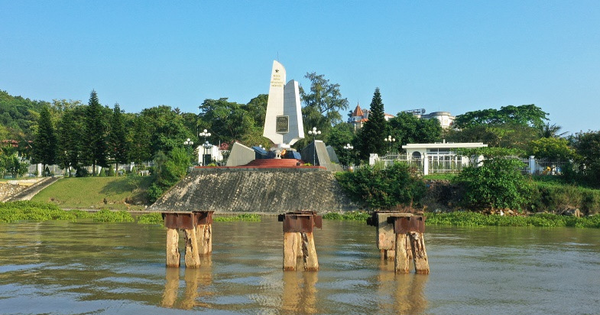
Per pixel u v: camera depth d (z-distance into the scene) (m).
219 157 73.44
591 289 11.56
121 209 47.19
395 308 9.63
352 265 14.52
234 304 9.87
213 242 20.44
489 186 39.31
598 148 44.97
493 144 76.75
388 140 69.56
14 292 10.89
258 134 77.31
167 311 9.36
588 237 23.73
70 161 63.41
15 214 33.38
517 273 13.53
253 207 44.50
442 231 26.83
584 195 39.88
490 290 11.34
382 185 41.88
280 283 11.83
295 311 9.38
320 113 81.38
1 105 144.62
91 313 9.25
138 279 12.26
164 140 69.75
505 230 27.66
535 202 40.16
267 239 21.69
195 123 87.81
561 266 14.79
